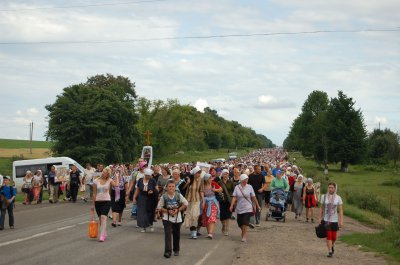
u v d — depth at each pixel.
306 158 135.38
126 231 17.80
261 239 17.41
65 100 66.25
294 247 15.93
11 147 120.50
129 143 71.50
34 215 23.52
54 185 31.67
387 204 40.34
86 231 17.56
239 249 14.88
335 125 98.12
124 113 69.56
